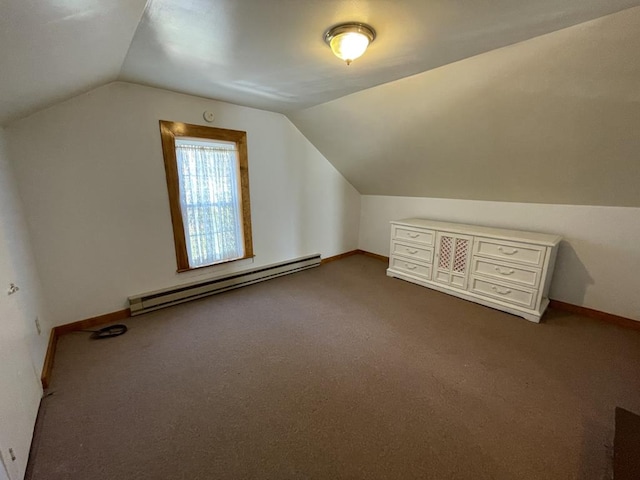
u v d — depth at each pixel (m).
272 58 1.93
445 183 3.44
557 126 2.10
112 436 1.48
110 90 2.38
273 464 1.35
